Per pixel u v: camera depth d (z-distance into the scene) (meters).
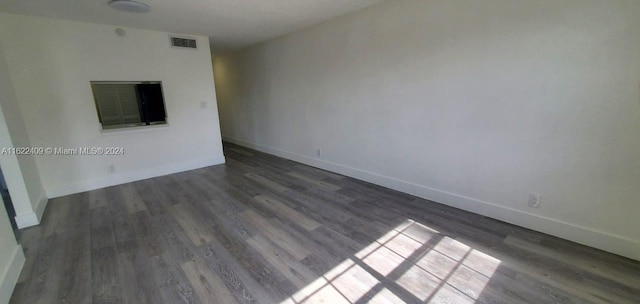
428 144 3.02
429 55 2.83
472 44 2.49
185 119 4.58
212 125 4.91
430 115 2.94
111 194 3.61
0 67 2.78
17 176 2.66
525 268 1.92
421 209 2.91
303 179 4.08
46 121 3.40
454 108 2.73
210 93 4.79
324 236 2.45
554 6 2.02
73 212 3.07
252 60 5.71
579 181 2.11
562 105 2.09
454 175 2.86
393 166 3.47
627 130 1.86
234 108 6.86
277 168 4.73
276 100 5.32
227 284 1.86
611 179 1.97
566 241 2.22
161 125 4.36
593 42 1.90
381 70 3.34
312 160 4.80
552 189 2.24
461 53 2.58
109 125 3.90
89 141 3.73
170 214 2.97
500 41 2.32
